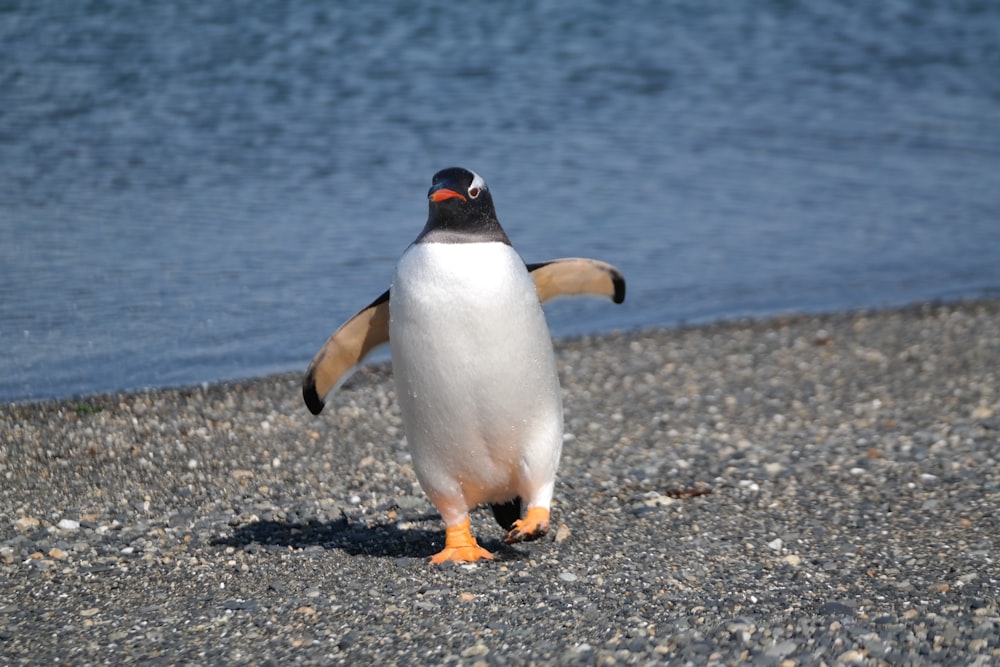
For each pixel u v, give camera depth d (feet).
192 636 40.19
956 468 59.98
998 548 48.62
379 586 44.55
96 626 41.09
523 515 53.72
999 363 83.05
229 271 95.14
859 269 108.88
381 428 68.03
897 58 198.59
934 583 44.55
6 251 96.84
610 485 58.90
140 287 90.38
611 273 48.83
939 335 91.15
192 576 45.91
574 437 68.18
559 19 200.95
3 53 153.17
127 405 69.77
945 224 123.65
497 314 43.04
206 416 68.64
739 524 52.54
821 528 51.62
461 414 44.32
